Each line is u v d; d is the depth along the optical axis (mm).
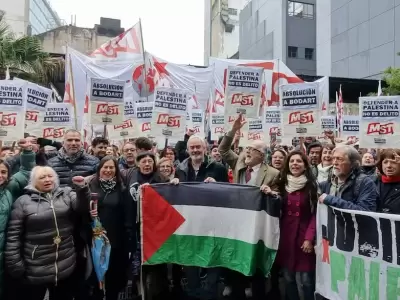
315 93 7027
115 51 12273
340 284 3809
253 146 5004
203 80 12859
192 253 4531
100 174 4621
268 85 13258
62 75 19922
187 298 4699
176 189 4566
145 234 4504
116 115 7379
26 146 4656
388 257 3357
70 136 5145
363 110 7090
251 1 51281
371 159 6148
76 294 4387
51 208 3963
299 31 43656
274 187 4453
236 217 4453
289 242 4234
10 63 16578
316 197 4160
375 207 3760
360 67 32781
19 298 4082
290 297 4262
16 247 3857
